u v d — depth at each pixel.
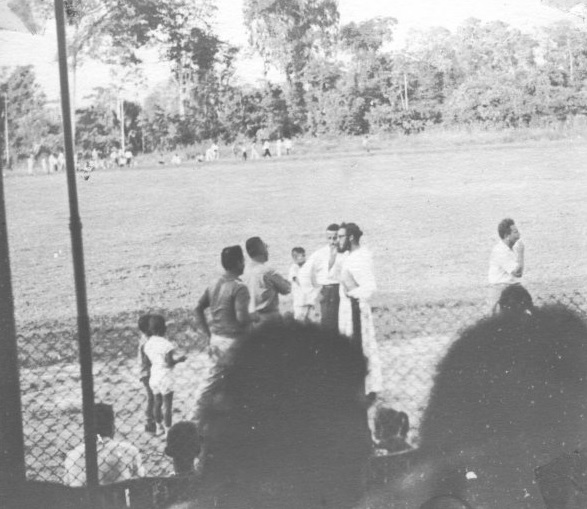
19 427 4.13
